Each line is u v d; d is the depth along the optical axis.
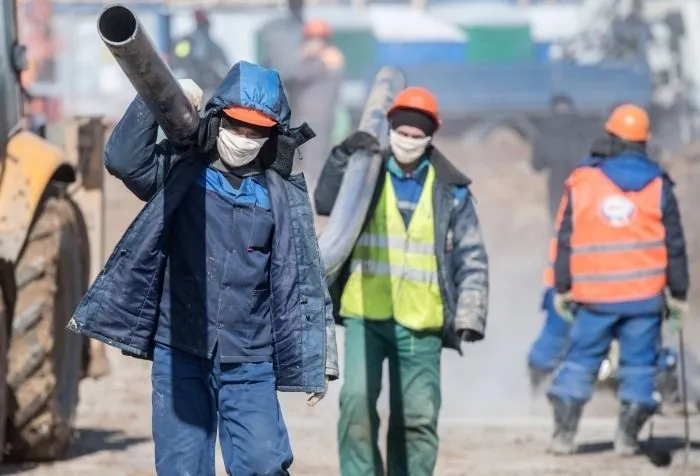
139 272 18.97
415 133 24.08
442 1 93.75
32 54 77.69
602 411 40.50
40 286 28.80
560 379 32.66
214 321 19.06
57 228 29.19
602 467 30.97
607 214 32.38
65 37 78.25
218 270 19.06
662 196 32.31
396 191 24.50
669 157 60.84
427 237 24.44
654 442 34.00
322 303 19.25
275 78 19.08
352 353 24.36
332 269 23.62
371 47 88.06
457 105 87.50
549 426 36.75
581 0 95.69
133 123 18.95
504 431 35.94
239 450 19.00
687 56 89.75
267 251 19.25
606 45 90.31
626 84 87.19
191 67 71.88
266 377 19.23
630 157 32.44
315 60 73.31
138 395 40.84
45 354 28.77
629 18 89.94
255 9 82.06
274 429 19.06
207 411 19.28
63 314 29.83
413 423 24.31
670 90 88.69
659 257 32.34
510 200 77.06
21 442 29.17
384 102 25.81
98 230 40.94
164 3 77.75
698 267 57.47
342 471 24.31
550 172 80.50
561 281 32.81
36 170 28.72
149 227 18.95
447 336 24.61
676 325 32.62
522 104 86.88
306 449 32.50
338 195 24.25
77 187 40.44
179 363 19.16
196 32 71.94
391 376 24.45
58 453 29.67
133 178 19.20
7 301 28.77
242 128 18.81
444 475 29.55
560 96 86.56
